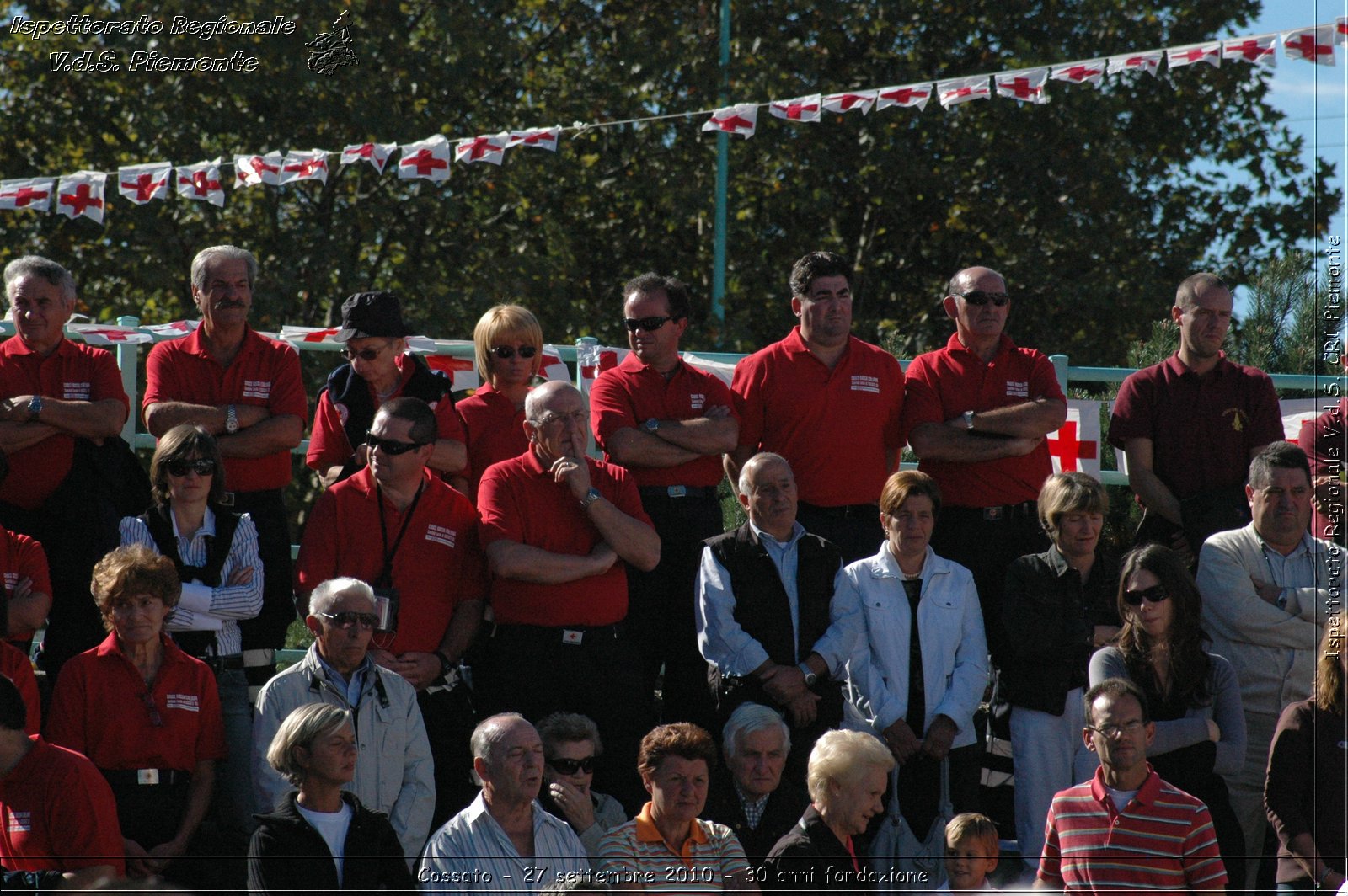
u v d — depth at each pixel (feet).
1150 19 236.63
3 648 63.36
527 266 207.10
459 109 204.44
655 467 75.25
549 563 68.08
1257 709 69.10
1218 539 71.72
